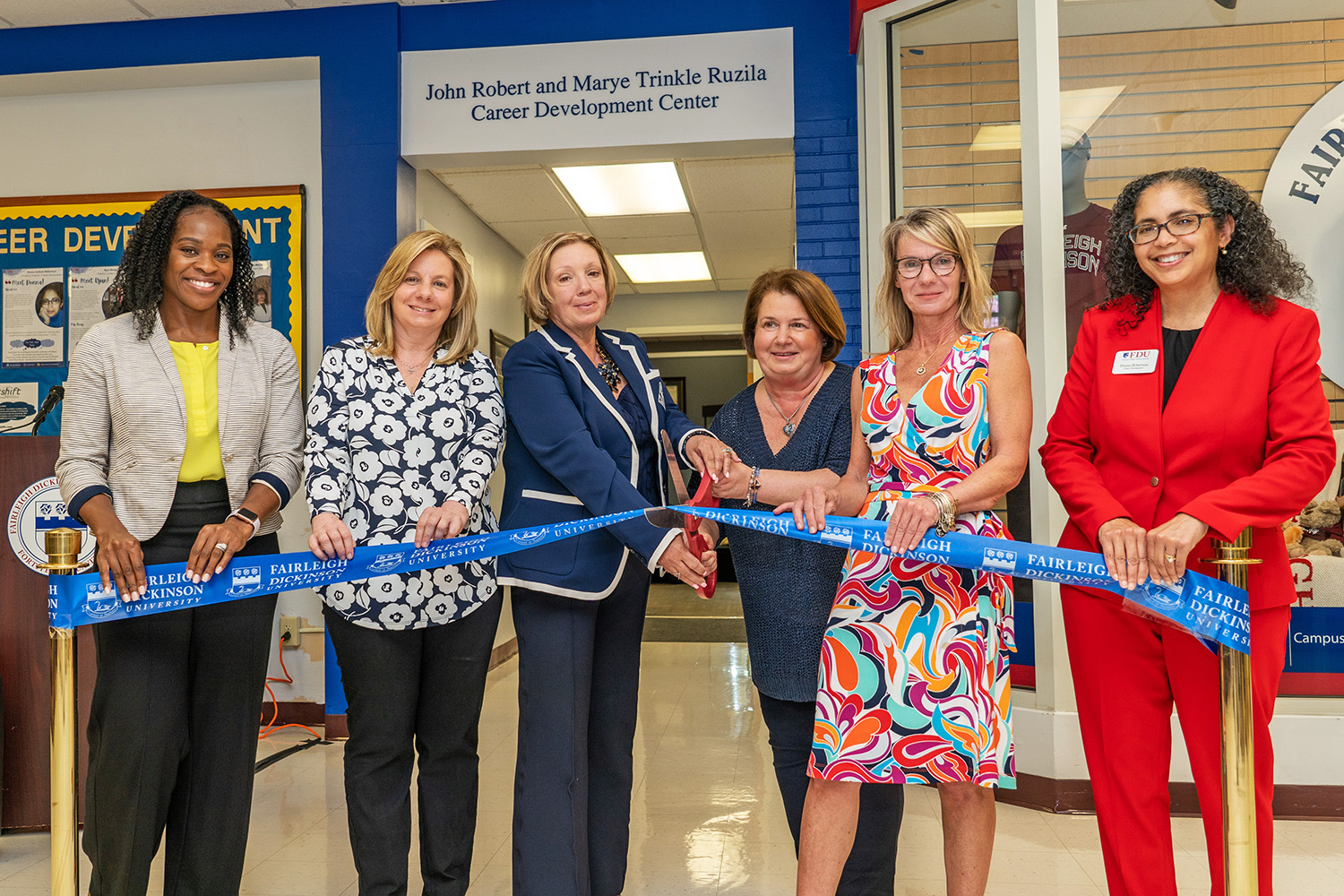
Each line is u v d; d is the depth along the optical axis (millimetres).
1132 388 1642
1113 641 1628
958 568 1654
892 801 1916
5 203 4297
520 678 1927
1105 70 3057
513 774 3316
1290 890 2227
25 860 2412
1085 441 1742
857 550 1644
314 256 4234
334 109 4090
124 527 1649
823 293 1916
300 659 4191
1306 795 2744
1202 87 3031
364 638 1795
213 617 1793
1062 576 1534
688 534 1835
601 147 4082
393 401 1840
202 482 1808
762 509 1909
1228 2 3018
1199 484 1576
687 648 6191
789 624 1851
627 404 2014
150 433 1737
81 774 2605
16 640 2588
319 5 4078
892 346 1842
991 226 3268
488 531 1953
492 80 4098
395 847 1835
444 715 1885
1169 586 1453
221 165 4277
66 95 4344
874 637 1673
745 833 2676
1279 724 2760
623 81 4059
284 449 1875
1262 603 1530
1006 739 1645
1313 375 1522
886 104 3469
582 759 1902
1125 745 1618
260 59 4086
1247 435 1536
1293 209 2990
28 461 2613
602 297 1965
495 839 2643
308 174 4246
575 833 1862
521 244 7035
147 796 1722
